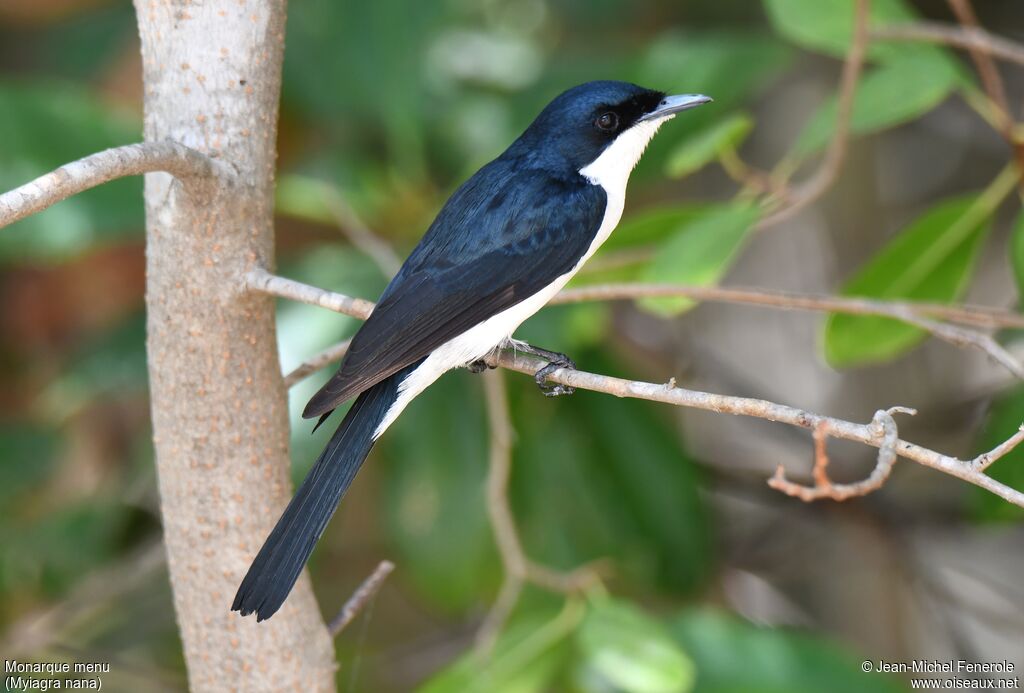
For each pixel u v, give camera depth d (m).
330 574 12.77
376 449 10.92
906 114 8.05
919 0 12.73
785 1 8.69
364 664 12.40
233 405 6.52
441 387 10.23
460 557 10.16
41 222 9.03
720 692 8.99
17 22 11.83
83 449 11.84
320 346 9.44
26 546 10.82
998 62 13.32
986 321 7.73
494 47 11.27
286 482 6.84
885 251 8.77
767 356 14.09
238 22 6.25
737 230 7.81
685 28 12.48
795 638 9.19
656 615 10.41
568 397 10.66
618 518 10.64
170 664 12.05
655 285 7.37
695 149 8.12
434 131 10.62
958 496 12.80
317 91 10.32
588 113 8.21
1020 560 14.21
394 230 9.94
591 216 8.00
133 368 10.07
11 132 9.18
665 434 10.84
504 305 7.54
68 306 11.55
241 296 6.37
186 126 6.25
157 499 11.96
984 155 13.77
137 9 6.36
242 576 6.68
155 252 6.40
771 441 14.30
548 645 8.39
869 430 5.37
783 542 13.31
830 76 13.21
